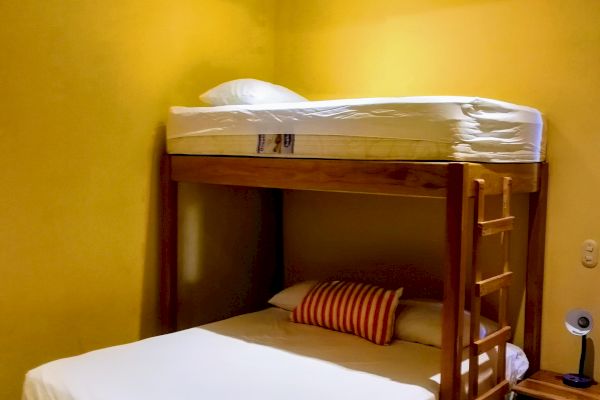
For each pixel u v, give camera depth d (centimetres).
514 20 284
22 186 263
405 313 284
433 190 213
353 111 234
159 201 320
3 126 255
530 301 282
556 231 278
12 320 263
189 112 300
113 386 211
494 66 292
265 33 375
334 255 360
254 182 273
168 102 320
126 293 306
